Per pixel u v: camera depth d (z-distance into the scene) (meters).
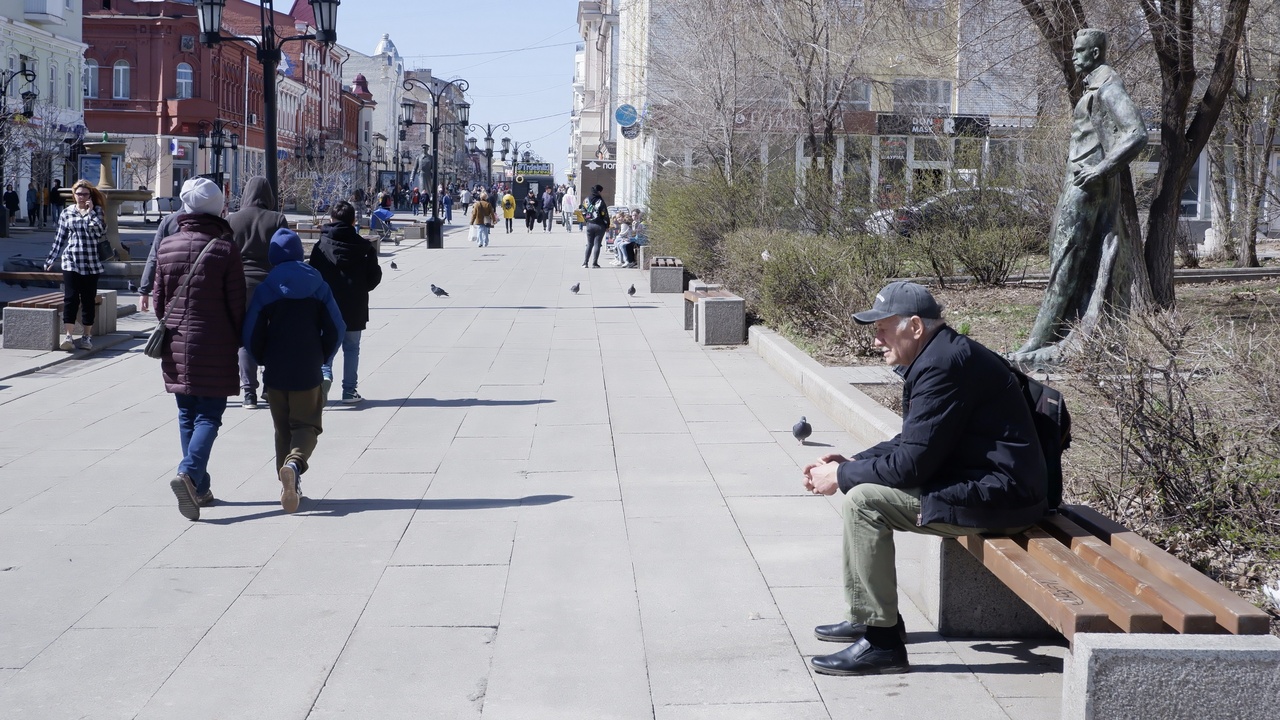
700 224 22.78
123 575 5.79
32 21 52.03
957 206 17.78
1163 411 5.83
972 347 4.50
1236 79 22.30
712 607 5.36
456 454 8.57
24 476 7.78
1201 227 34.72
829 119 22.89
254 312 7.01
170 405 10.40
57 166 49.06
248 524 6.71
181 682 4.51
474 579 5.75
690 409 10.34
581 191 66.88
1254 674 3.32
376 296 21.52
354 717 4.21
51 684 4.49
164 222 9.88
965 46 17.03
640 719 4.19
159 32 70.31
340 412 10.23
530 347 14.57
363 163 104.25
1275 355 5.79
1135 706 3.35
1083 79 10.91
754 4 23.39
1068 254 10.80
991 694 4.40
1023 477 4.46
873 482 4.55
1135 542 4.19
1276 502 5.57
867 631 4.62
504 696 4.39
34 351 13.16
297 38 17.66
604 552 6.19
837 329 12.70
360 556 6.11
